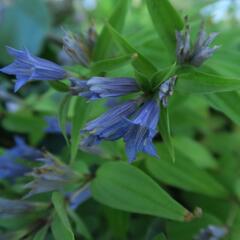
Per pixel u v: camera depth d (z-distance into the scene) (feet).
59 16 1.74
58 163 0.92
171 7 0.85
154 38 0.94
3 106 1.42
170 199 0.83
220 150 1.29
